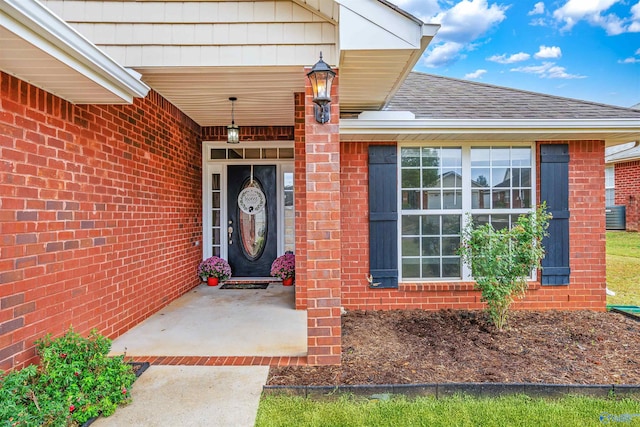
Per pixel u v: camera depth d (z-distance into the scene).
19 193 2.76
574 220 5.15
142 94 3.50
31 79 2.82
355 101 4.78
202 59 3.57
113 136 4.04
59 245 3.18
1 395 2.18
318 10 3.52
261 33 3.57
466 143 5.20
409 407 2.76
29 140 2.87
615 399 2.88
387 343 3.88
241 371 3.23
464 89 6.45
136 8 3.56
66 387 2.56
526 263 4.21
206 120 6.61
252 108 5.81
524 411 2.70
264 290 6.43
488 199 5.25
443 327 4.39
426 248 5.30
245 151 7.27
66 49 2.48
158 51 3.57
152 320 4.72
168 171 5.52
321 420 2.59
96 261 3.72
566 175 5.13
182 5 3.57
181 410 2.65
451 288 5.13
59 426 2.29
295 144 5.15
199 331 4.30
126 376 2.82
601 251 5.14
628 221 12.23
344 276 5.18
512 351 3.67
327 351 3.38
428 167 5.27
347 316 4.84
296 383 3.02
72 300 3.34
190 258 6.49
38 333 2.93
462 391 2.93
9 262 2.67
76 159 3.41
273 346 3.83
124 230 4.26
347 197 5.18
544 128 4.64
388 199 5.15
